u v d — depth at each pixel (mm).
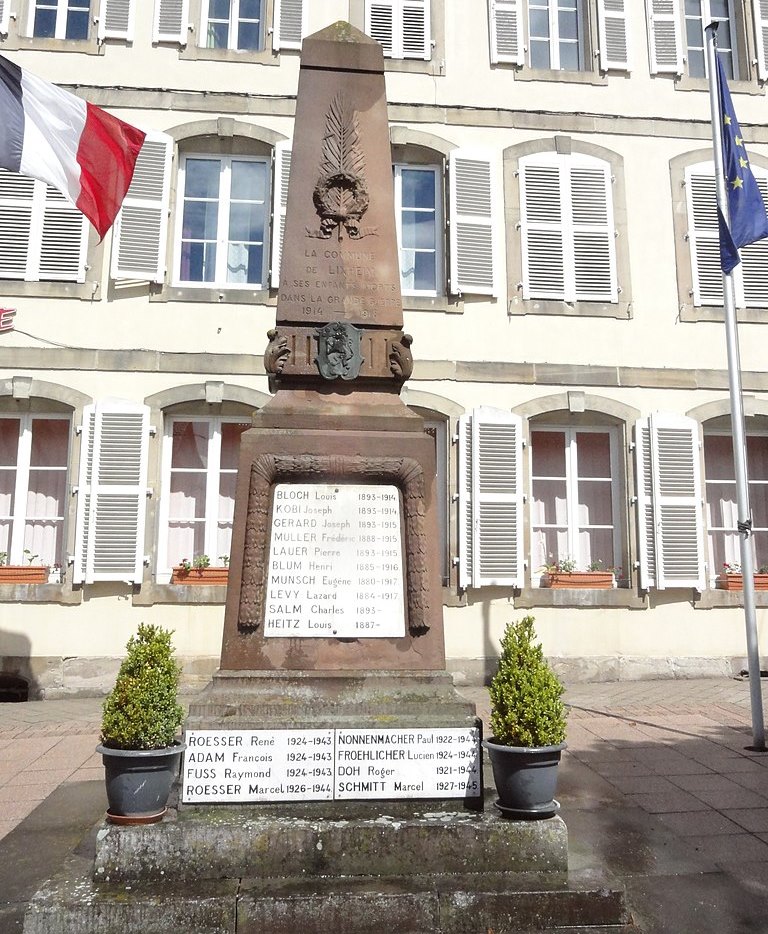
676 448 10445
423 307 10539
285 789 3854
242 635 4285
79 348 9969
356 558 4430
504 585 9938
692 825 4746
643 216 11133
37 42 10602
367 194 4977
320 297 4816
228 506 10266
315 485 4504
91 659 9422
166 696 3791
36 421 10172
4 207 10156
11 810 4996
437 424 10539
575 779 5699
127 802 3660
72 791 5391
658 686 9562
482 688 9641
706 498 10836
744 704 8438
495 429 10203
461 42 11242
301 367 4711
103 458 9695
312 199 4941
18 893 3756
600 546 10664
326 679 4180
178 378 10031
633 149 11273
